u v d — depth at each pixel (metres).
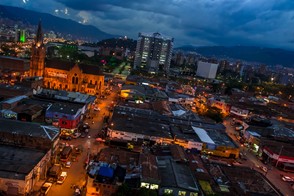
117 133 119.81
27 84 161.12
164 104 173.12
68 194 77.12
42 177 82.69
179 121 149.12
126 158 93.50
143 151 104.69
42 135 88.38
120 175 80.62
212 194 78.06
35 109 122.75
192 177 86.81
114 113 142.75
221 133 142.00
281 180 112.88
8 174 70.38
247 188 90.69
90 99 162.12
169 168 89.75
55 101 144.12
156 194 73.50
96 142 116.06
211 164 104.38
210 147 122.81
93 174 77.81
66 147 101.25
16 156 79.12
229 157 124.75
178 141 120.88
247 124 165.88
